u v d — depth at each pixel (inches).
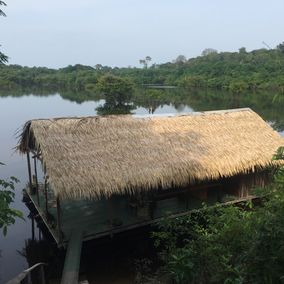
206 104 2242.9
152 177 506.0
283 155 202.8
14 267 489.1
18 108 2145.7
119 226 502.6
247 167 584.7
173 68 4441.4
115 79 1937.7
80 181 463.5
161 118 632.4
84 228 500.7
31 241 562.9
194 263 200.5
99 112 1838.1
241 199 605.9
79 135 540.7
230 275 174.2
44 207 581.0
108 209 566.3
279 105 1939.0
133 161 520.4
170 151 559.5
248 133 659.4
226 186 646.5
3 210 207.3
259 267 150.1
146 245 524.4
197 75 3282.5
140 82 3666.3
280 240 146.0
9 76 3924.7
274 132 687.7
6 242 560.4
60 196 445.1
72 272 385.7
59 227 464.1
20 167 916.6
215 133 634.8
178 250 236.5
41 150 499.5
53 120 557.3
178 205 584.1
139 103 2250.2
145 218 526.9
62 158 489.4
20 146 650.8
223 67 3137.3
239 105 2084.2
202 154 573.3
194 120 650.2
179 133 607.5
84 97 2910.9
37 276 362.3
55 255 519.5
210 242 210.5
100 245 512.4
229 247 192.1
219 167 561.0
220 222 232.4
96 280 450.3
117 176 487.8
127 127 584.7
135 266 479.2
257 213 185.3
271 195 193.3
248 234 181.8
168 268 257.4
